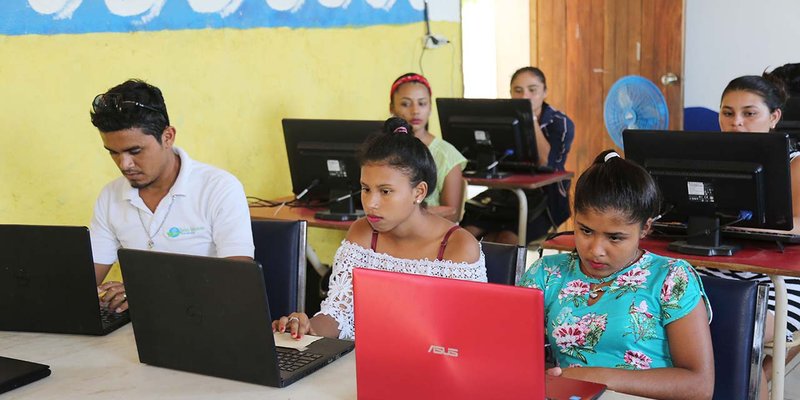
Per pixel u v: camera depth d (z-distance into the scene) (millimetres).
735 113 3049
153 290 1724
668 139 2633
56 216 3123
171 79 3480
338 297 2111
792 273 2387
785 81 3521
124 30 3285
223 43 3682
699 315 1746
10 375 1710
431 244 2070
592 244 1783
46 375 1760
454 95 5246
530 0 5871
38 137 3045
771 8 5336
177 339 1732
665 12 5410
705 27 5562
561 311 1860
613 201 1731
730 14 5469
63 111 3113
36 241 1976
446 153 3643
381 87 4633
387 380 1441
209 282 1638
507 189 4230
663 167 2643
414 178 2006
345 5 4324
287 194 4086
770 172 2488
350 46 4383
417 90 3754
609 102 5195
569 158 5855
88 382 1723
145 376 1741
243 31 3771
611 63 5625
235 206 2389
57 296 2004
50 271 1988
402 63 4770
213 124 3676
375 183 2000
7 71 2936
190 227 2398
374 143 2020
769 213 2539
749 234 2660
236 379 1682
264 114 3918
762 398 2064
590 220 1765
